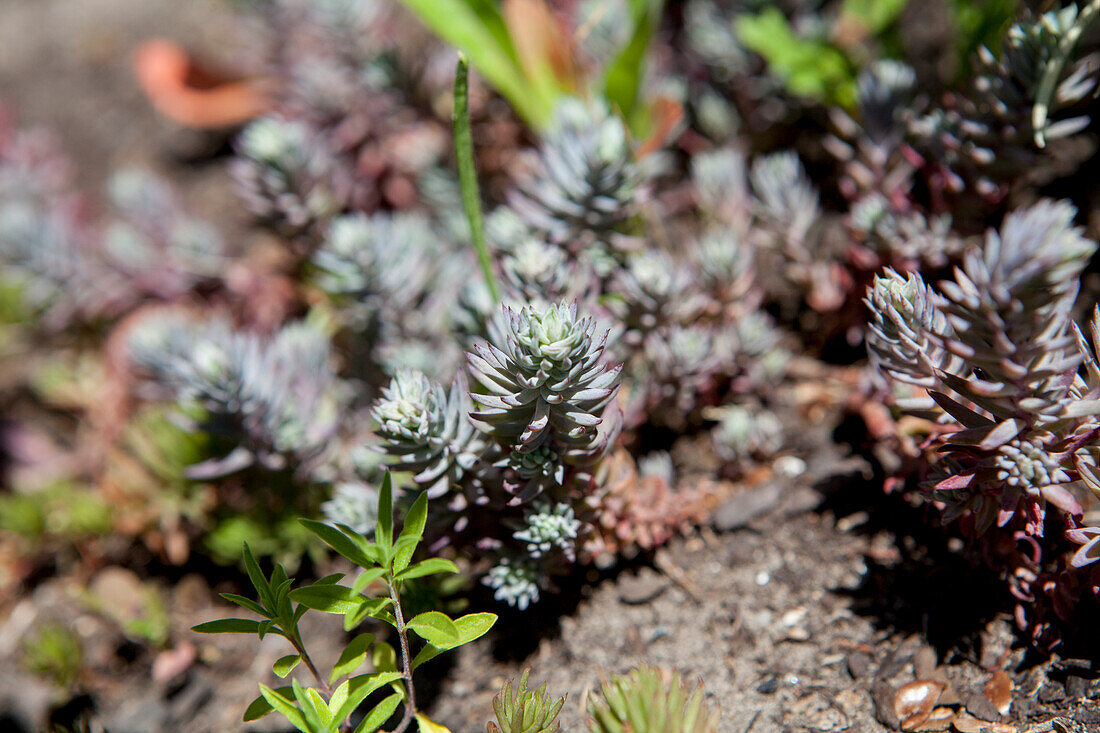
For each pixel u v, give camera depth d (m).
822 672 0.30
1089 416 0.28
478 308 0.32
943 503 0.29
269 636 0.34
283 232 0.38
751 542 0.33
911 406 0.30
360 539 0.28
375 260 0.34
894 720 0.29
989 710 0.29
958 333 0.27
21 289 0.43
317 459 0.34
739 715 0.30
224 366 0.32
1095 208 0.36
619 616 0.32
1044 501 0.29
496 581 0.30
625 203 0.33
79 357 0.43
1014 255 0.26
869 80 0.34
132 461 0.37
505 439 0.29
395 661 0.31
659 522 0.32
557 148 0.34
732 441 0.34
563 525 0.30
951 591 0.31
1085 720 0.28
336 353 0.39
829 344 0.37
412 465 0.30
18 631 0.36
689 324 0.34
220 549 0.35
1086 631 0.29
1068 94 0.31
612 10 0.39
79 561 0.38
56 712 0.34
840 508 0.33
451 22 0.37
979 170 0.33
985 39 0.35
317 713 0.28
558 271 0.31
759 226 0.37
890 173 0.35
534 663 0.32
